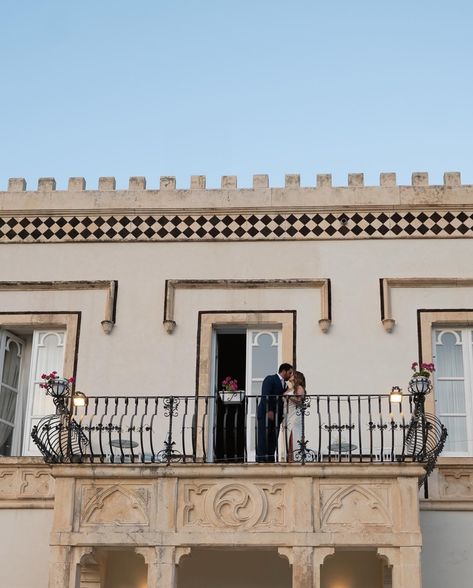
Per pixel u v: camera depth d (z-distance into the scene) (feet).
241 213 55.72
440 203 55.16
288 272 54.54
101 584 50.26
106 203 56.29
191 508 44.98
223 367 55.52
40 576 49.65
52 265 55.57
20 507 50.75
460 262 54.24
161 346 53.62
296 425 50.01
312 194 55.67
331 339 53.16
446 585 48.65
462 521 49.62
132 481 45.47
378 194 55.47
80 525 44.98
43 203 56.49
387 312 53.26
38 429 52.11
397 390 46.83
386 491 44.60
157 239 55.57
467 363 53.01
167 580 43.98
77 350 53.88
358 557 50.65
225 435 49.39
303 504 44.47
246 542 44.19
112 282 54.75
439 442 45.75
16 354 55.52
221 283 54.34
